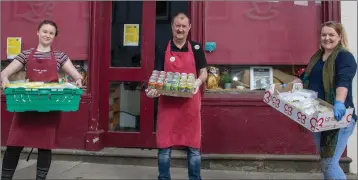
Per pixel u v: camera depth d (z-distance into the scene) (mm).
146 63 4824
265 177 4195
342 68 2807
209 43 4602
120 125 4938
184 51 3293
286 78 4648
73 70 3373
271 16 4605
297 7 4582
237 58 4613
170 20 4887
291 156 4426
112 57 4926
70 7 4828
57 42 4820
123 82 4918
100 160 4586
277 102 2957
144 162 4531
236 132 4516
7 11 4918
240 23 4625
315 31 4566
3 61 4957
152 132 4812
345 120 2795
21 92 2953
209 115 4523
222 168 4488
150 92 3096
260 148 4500
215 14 4629
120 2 5000
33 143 3188
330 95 2889
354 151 4355
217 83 4668
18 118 3211
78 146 4691
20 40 4895
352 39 4391
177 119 3258
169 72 3201
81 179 3928
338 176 2885
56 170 4238
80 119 4703
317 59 3080
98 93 4777
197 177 3326
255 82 4664
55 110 3064
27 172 4145
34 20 4883
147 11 4871
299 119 2775
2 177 3262
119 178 3998
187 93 3059
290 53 4582
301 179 4141
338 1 4438
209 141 4516
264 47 4605
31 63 3240
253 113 4508
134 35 4914
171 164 4500
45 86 3023
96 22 4766
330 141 2885
